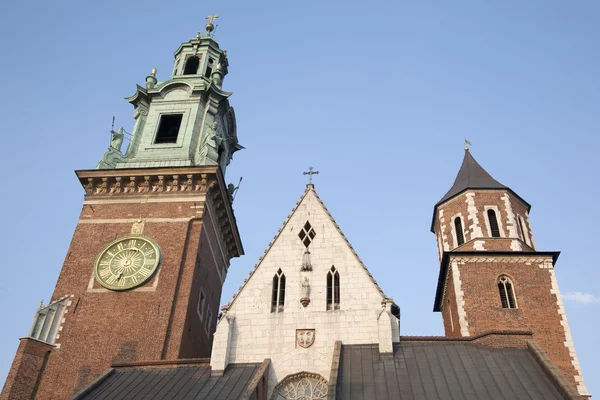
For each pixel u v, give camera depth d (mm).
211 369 35188
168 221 48125
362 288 37875
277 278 39188
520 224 50469
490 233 48844
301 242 40469
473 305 43688
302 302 37719
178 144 54031
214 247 52062
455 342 36344
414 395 30297
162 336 41375
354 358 34500
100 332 42094
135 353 40750
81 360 40781
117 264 45750
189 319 43562
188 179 50219
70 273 45594
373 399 30094
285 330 36750
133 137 55031
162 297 43531
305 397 34281
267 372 34750
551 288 44281
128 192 50219
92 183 50625
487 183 52531
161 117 56906
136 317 42594
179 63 62719
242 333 36969
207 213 49906
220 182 51281
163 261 45656
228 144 62062
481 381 31453
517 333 35969
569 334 41969
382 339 35188
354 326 36500
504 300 44188
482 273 45312
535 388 30547
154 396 32844
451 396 30047
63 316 43188
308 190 43188
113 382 35469
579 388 39375
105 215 48938
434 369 32938
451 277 46062
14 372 39344
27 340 40719
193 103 57438
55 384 39781
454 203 52000
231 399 31562
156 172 50344
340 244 40031
